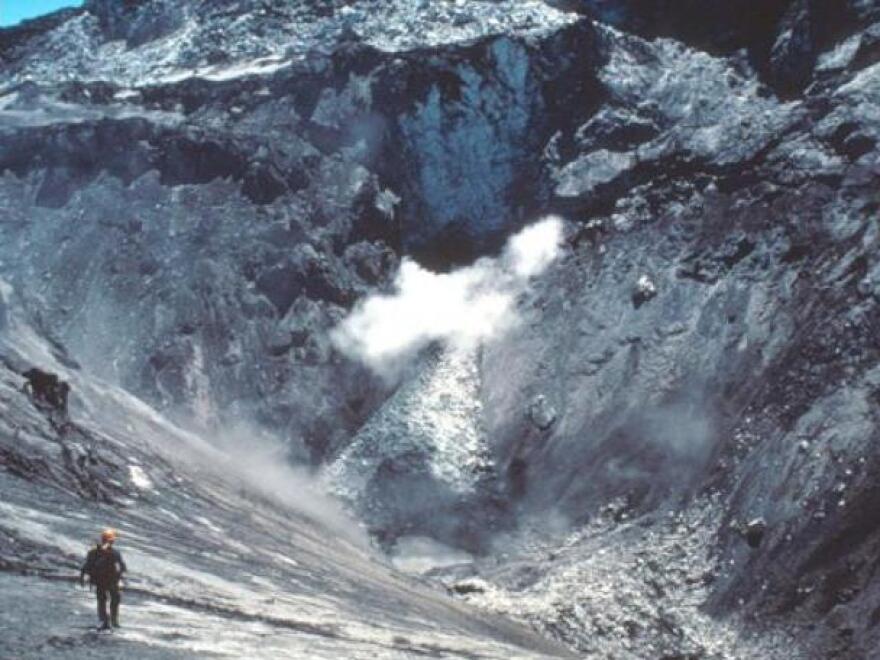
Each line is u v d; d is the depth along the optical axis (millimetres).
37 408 47750
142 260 107000
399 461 90875
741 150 101375
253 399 97438
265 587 38500
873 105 96688
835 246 87188
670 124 115000
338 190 114438
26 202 115812
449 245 115000
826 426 71500
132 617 25766
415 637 38000
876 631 58438
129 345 99188
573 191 110750
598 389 90188
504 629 60594
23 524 33000
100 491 44406
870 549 62594
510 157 116938
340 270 109062
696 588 68562
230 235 109438
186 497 51031
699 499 75438
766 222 93875
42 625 22172
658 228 101375
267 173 113750
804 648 60000
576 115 117688
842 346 77125
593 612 68062
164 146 117500
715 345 87125
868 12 109312
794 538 66438
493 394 96375
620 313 95750
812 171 94562
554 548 78500
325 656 26719
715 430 80125
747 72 117875
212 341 100688
